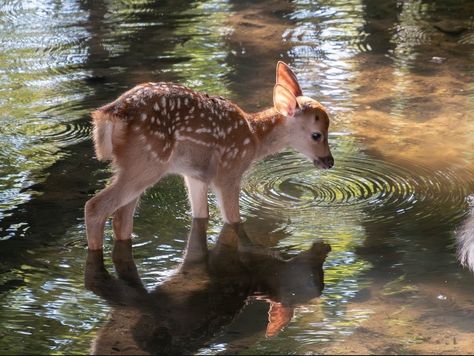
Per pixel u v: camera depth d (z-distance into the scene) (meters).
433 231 11.70
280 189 13.02
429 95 16.53
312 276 10.69
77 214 12.08
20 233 11.59
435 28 20.41
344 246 11.41
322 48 19.08
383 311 9.84
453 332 9.40
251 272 10.82
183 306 9.98
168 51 18.73
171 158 11.34
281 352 9.02
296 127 12.72
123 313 9.81
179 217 12.22
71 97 16.17
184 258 11.13
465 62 18.25
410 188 12.92
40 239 11.45
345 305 10.02
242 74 17.38
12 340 9.20
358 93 16.59
